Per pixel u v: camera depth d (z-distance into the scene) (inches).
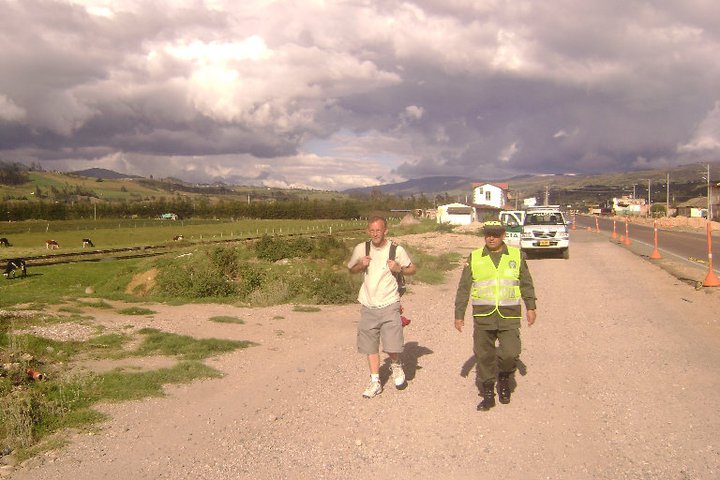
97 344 338.0
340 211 3917.3
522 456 192.2
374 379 257.8
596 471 180.5
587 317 438.0
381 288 257.3
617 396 251.8
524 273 241.6
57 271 1111.6
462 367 302.5
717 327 399.2
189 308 504.4
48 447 198.5
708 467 181.5
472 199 4242.1
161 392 259.8
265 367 306.5
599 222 3316.9
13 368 262.7
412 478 177.6
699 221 2495.1
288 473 181.6
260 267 740.0
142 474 180.7
